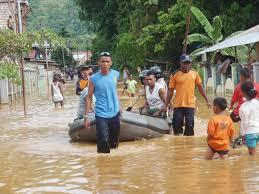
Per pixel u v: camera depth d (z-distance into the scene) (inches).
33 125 668.7
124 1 2309.3
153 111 536.7
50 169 363.3
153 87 538.3
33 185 314.5
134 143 474.6
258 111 382.3
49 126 649.6
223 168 336.2
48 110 911.0
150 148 439.2
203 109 783.7
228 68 1024.2
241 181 295.4
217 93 1087.0
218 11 1416.1
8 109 965.2
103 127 419.8
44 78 2169.0
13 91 1270.9
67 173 346.0
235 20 1316.4
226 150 371.6
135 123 478.6
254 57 1142.3
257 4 1352.1
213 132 369.4
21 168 372.2
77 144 484.1
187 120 504.1
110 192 285.6
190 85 503.5
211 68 1133.1
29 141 518.0
